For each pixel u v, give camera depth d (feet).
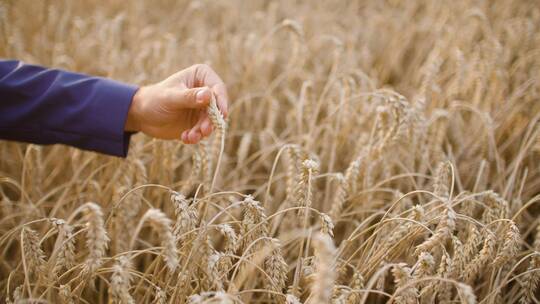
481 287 6.35
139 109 5.55
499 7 13.89
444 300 5.10
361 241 6.53
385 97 6.63
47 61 11.40
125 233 6.20
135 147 7.04
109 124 5.48
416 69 11.76
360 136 7.91
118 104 5.48
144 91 5.56
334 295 4.55
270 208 7.09
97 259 4.01
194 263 4.50
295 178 6.19
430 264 4.51
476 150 8.43
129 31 13.32
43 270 4.74
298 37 9.60
